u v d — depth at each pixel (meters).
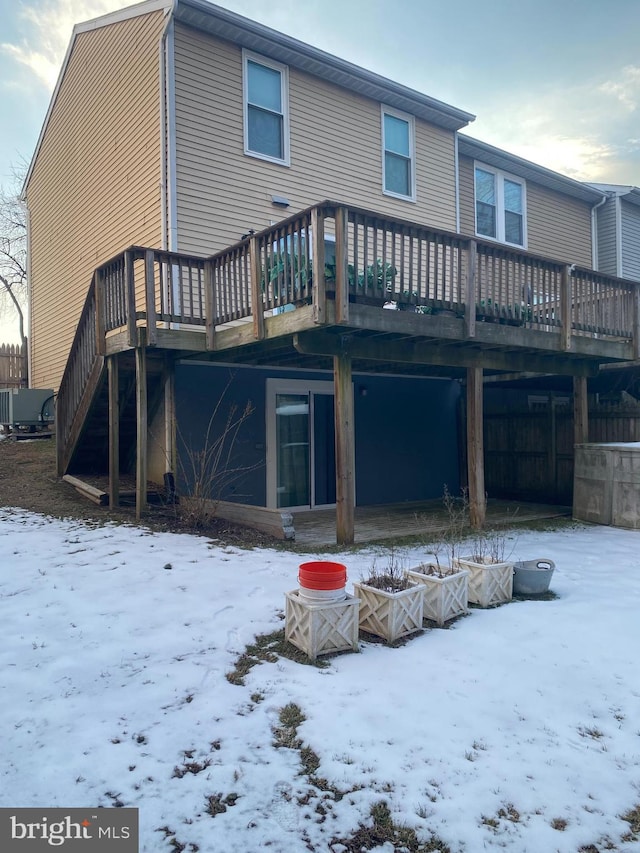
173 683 3.16
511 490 10.37
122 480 8.50
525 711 2.94
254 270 6.01
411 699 3.02
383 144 10.59
